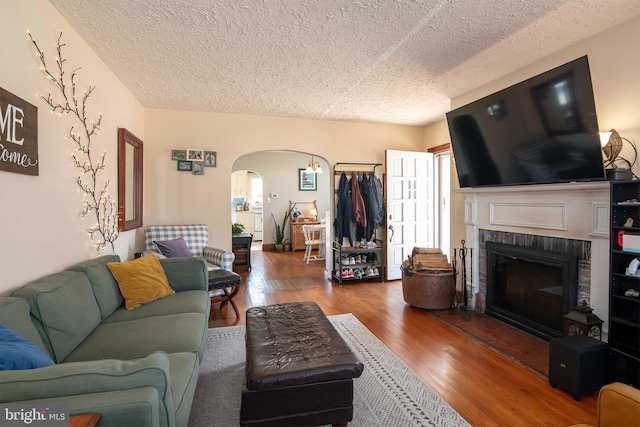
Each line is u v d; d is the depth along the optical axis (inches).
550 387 81.9
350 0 77.5
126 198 134.0
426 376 87.3
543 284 112.6
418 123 197.3
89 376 37.9
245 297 161.8
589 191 91.5
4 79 62.4
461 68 117.4
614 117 89.7
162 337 70.5
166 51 102.7
